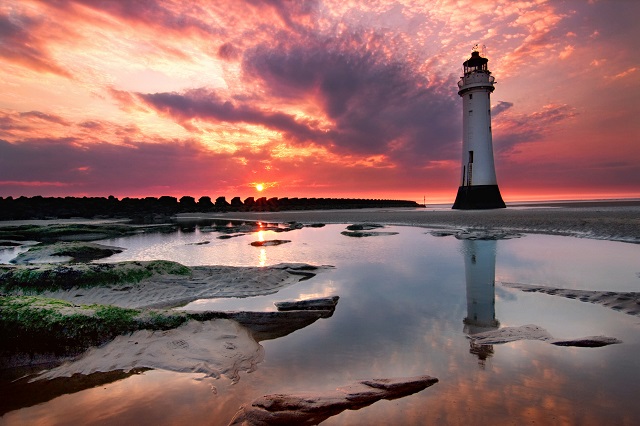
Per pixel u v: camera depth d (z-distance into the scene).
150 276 12.98
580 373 6.05
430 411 5.04
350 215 56.56
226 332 8.32
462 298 10.95
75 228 36.56
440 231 31.08
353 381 6.04
